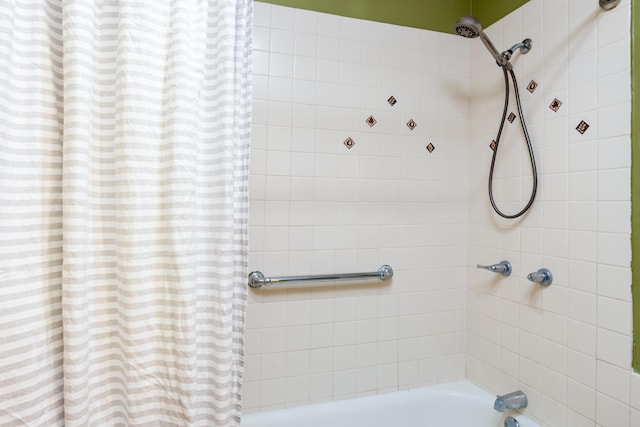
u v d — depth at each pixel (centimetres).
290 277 139
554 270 124
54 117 74
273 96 139
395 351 156
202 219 85
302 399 144
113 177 78
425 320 161
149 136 77
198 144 84
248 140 91
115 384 80
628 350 101
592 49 112
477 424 147
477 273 160
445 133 163
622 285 103
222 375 83
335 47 147
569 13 119
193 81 81
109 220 78
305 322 144
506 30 147
